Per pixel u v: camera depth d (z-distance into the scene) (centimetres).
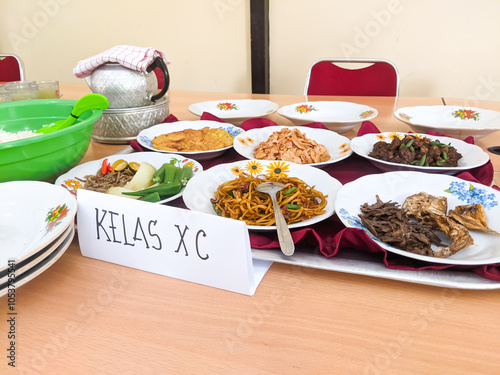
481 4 287
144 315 55
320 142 113
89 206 66
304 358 48
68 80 434
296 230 71
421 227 66
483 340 50
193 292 60
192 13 361
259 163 89
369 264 60
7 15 423
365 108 140
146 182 85
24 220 67
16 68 247
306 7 327
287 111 139
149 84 122
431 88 322
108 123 117
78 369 47
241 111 154
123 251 66
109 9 386
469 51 302
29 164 82
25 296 59
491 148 112
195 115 150
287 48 345
